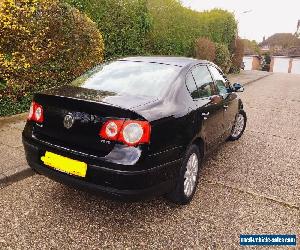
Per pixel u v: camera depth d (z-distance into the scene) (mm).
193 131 3791
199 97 4203
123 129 3020
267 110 10328
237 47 24359
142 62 4234
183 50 16484
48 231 3320
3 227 3330
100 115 3078
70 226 3422
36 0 6602
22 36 6578
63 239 3215
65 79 7668
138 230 3428
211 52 17766
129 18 10586
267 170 5219
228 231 3518
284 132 7648
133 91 3633
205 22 19625
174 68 4070
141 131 3049
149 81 3803
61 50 7371
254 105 11117
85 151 3145
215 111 4547
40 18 6801
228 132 5598
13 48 6543
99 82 3875
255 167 5316
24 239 3178
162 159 3258
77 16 7594
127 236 3322
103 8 9531
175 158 3457
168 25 14602
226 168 5203
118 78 3908
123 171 2984
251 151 6094
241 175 4965
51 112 3371
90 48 7938
